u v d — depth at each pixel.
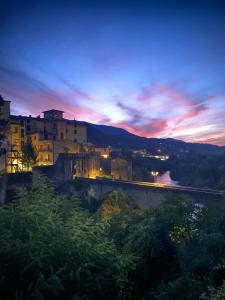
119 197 39.12
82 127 86.38
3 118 65.00
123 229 11.10
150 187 37.16
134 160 120.06
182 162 171.38
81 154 64.88
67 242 6.82
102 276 6.90
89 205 46.78
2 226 6.73
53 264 6.41
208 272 7.39
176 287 6.79
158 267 8.84
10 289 6.02
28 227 6.89
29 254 5.99
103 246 7.80
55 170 59.78
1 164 46.69
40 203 8.21
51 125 80.50
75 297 6.13
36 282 5.82
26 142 74.56
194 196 29.11
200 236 8.62
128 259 7.98
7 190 40.38
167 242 9.25
